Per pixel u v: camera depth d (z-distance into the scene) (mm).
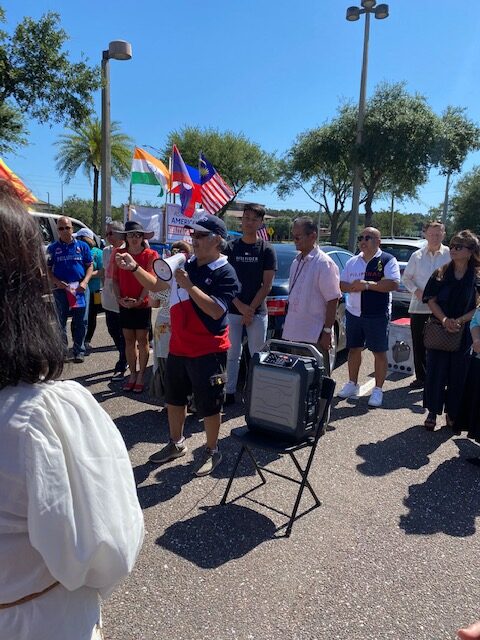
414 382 5754
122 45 11250
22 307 902
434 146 18266
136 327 5113
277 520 2996
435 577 2539
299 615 2250
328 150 20938
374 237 4891
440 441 4246
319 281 4332
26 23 11125
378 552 2721
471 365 4035
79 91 11805
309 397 2871
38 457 894
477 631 1375
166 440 4109
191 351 3381
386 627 2199
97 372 6016
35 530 899
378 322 4930
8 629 939
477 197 40156
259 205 4613
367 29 16047
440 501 3279
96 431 1000
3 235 891
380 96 19312
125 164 28641
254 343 4867
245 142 31844
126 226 5008
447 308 4293
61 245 6117
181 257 3430
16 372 900
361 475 3602
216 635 2127
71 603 1013
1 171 1096
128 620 2193
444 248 5492
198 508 3102
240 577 2484
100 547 955
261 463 3740
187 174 9180
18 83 11375
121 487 1024
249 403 2988
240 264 4691
